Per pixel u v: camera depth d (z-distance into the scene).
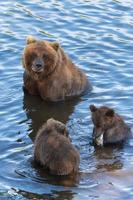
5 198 14.36
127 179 15.23
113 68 20.80
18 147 16.47
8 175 15.26
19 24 23.62
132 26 23.80
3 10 24.66
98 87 19.84
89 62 21.19
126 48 22.16
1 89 19.53
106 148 16.61
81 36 22.94
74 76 19.66
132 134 17.27
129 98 19.06
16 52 21.52
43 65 18.83
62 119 18.20
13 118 18.02
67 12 24.62
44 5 25.12
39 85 19.30
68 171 15.26
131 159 16.17
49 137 15.62
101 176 15.31
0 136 16.98
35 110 18.62
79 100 19.36
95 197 14.53
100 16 24.47
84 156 16.19
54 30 23.34
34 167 15.58
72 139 16.89
